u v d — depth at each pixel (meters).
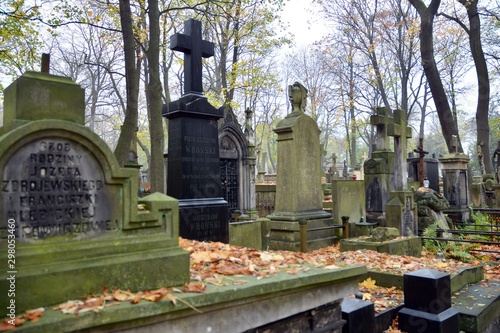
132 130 13.29
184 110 9.32
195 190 9.44
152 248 3.57
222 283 3.67
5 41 15.46
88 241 3.28
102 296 3.13
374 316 5.00
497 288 6.55
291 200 10.48
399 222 11.09
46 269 2.97
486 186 22.78
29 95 3.18
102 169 3.38
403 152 13.71
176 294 3.29
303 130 10.77
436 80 20.94
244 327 3.60
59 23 14.08
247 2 24.36
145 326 3.03
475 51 23.70
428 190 13.20
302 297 4.08
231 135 18.23
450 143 20.56
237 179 18.48
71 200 3.22
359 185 13.92
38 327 2.53
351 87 41.88
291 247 9.99
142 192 18.59
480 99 23.91
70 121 3.35
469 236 12.71
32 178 3.05
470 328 5.27
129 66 13.13
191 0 23.53
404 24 34.41
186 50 9.73
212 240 9.38
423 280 4.93
